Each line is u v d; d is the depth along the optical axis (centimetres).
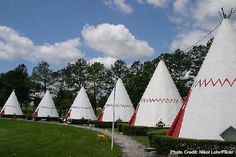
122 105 4681
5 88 9719
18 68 10188
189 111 2081
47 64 9600
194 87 2133
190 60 6656
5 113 6925
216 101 2000
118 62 8469
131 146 2319
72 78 8819
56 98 8900
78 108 5612
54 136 2914
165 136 1980
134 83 6512
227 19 2191
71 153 1783
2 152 1786
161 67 3538
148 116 3400
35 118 6481
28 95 9850
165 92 3434
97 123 4547
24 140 2536
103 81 8519
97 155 1738
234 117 1955
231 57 2081
